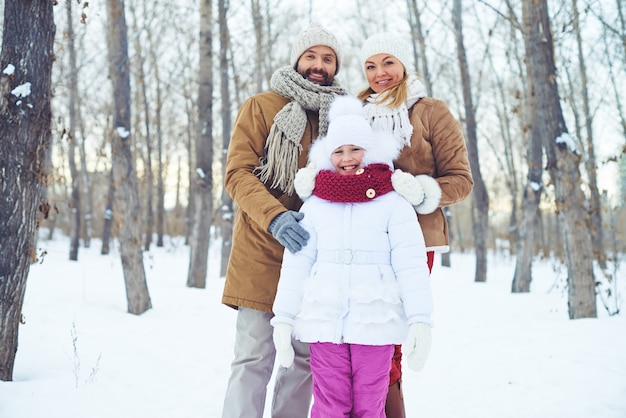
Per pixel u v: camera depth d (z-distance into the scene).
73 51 12.54
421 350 1.88
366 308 1.97
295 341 2.40
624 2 10.69
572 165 5.74
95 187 28.61
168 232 30.61
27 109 3.18
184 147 28.53
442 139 2.48
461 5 12.64
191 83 18.64
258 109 2.47
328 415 2.03
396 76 2.64
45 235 24.30
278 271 2.33
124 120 6.71
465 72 12.64
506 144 22.88
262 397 2.32
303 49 2.59
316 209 2.15
